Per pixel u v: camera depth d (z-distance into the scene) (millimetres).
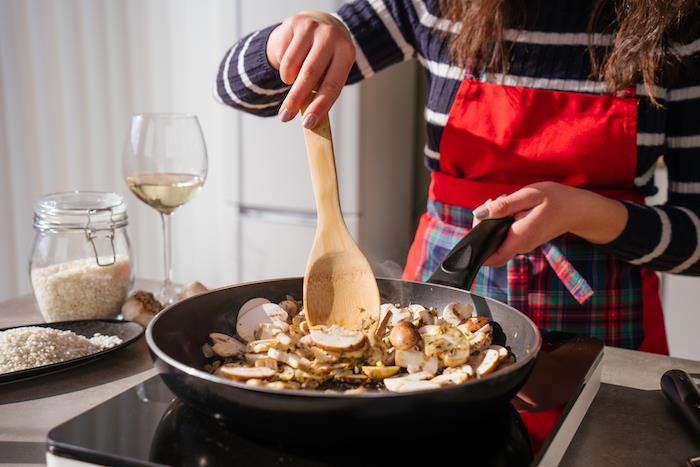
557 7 1031
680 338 2074
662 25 949
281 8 2117
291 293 812
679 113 1039
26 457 600
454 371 641
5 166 2314
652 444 646
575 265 1077
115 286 973
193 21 2561
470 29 1049
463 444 553
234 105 1189
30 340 790
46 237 971
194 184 1024
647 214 960
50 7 2377
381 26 1180
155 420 581
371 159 2188
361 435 514
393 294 799
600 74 1032
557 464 601
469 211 1121
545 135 1061
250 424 523
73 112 2496
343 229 755
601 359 755
